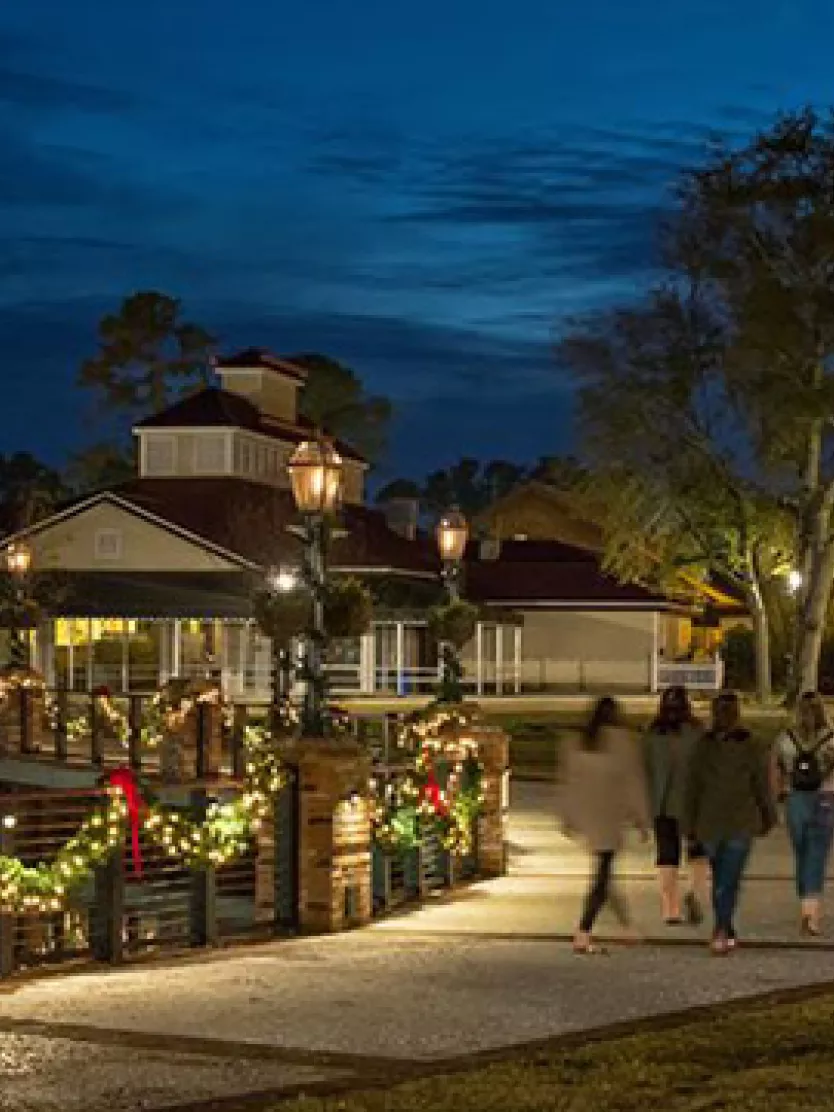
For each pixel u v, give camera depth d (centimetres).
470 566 8294
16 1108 1036
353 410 11188
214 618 6625
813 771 1786
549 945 1733
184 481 7325
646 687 8194
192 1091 1080
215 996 1419
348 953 1697
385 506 8644
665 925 1847
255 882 2077
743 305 6275
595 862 1684
